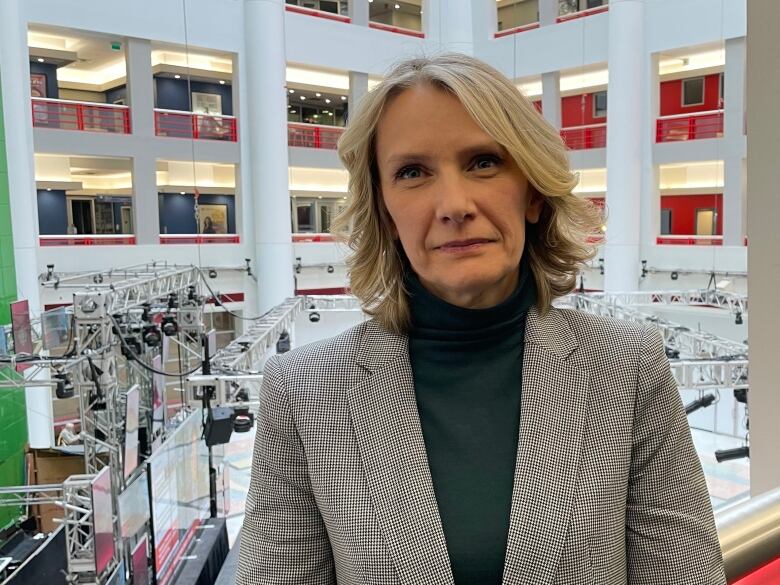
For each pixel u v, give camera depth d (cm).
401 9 1241
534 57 944
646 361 71
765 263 118
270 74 995
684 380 595
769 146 115
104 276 912
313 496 72
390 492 66
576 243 78
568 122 1088
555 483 65
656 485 69
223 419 573
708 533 68
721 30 812
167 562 549
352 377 73
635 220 895
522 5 1070
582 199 74
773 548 74
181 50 998
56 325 621
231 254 1029
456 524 65
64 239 900
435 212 66
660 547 67
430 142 65
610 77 880
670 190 924
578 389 69
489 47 957
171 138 975
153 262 927
